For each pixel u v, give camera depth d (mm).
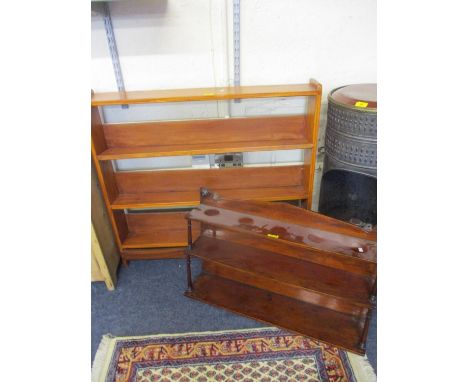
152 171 2029
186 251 1696
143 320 1716
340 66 1896
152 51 1801
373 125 1553
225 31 1773
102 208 1872
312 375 1432
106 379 1447
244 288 1846
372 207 1701
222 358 1514
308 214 1597
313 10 1754
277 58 1857
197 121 1873
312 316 1667
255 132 1913
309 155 1881
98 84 1856
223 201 1715
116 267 2002
